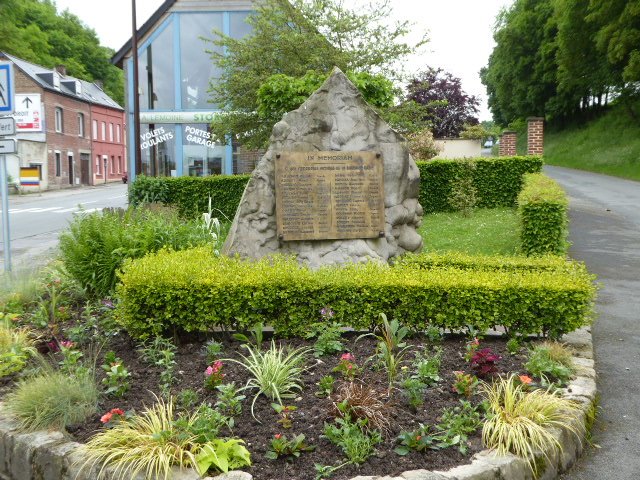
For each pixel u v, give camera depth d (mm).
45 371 4672
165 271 5578
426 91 36969
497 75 57375
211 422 3779
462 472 3455
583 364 5203
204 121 24750
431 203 17891
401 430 3859
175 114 24781
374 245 7387
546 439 3873
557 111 51344
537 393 4293
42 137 45000
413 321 5594
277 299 5570
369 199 7363
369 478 3385
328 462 3566
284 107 14094
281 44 17531
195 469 3479
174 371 4832
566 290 5477
